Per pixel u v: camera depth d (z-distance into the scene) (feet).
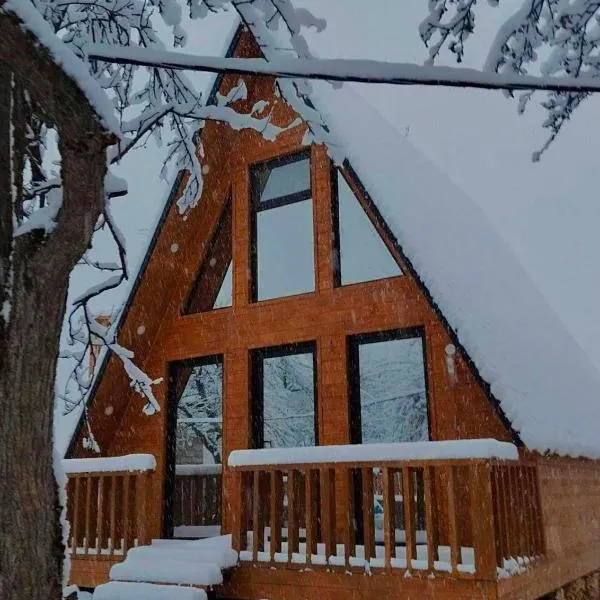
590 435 29.27
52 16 13.79
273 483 21.58
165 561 22.11
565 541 26.17
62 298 8.81
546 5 11.89
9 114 9.04
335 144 17.19
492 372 22.44
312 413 29.07
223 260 34.01
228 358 31.53
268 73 8.02
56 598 8.33
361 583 19.43
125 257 14.05
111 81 16.40
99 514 26.35
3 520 7.87
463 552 23.11
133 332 32.55
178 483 32.94
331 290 29.55
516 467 21.61
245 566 21.66
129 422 33.91
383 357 28.02
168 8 13.82
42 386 8.46
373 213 26.43
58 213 8.52
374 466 19.83
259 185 33.76
